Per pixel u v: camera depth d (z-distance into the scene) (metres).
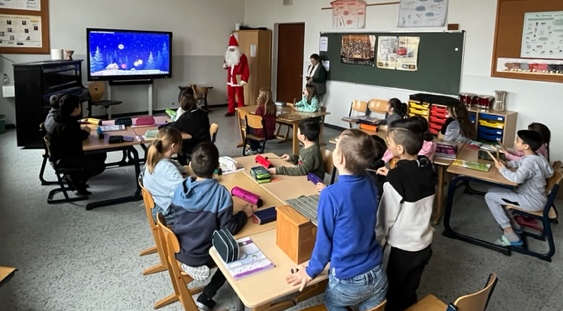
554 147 4.98
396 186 1.83
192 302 2.08
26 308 2.39
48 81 5.98
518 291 2.70
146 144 3.99
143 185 2.69
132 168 5.00
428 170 1.87
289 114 5.55
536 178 3.03
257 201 2.29
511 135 5.21
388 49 6.54
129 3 7.96
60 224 3.48
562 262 3.07
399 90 6.51
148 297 2.53
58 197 4.05
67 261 2.90
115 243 3.18
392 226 1.88
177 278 2.03
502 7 5.17
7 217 3.58
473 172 3.26
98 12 7.62
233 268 1.67
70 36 7.40
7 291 2.54
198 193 2.01
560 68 4.80
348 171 1.62
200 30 9.04
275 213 2.15
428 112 5.69
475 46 5.52
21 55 6.95
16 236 3.25
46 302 2.45
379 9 6.59
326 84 7.63
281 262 1.75
